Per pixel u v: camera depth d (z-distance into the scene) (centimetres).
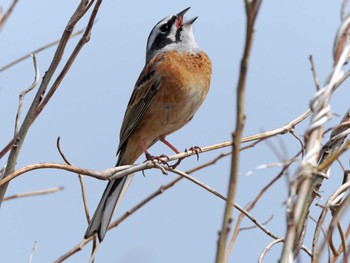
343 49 550
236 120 441
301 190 493
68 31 707
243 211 759
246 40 434
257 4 436
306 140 518
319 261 551
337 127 684
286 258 465
